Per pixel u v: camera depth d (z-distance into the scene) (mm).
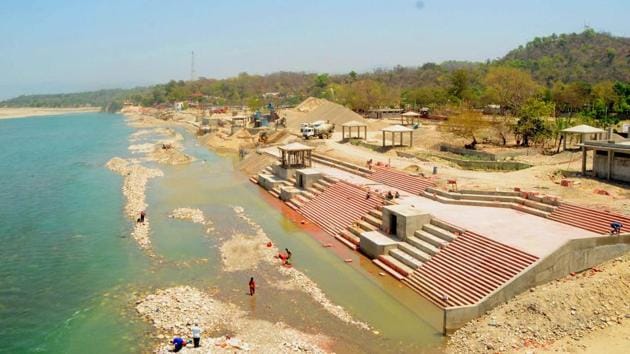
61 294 40188
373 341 31797
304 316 35344
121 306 37719
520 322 31000
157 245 51438
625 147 50469
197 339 31141
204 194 75312
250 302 37750
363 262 45656
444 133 92625
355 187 62625
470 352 29766
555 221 43750
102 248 50969
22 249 51062
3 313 37000
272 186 75875
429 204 51812
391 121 129625
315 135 106812
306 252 48750
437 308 35875
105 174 94312
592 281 32906
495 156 73125
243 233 54938
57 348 32000
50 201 72125
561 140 82875
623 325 29641
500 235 40406
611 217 40469
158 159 110125
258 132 133000
